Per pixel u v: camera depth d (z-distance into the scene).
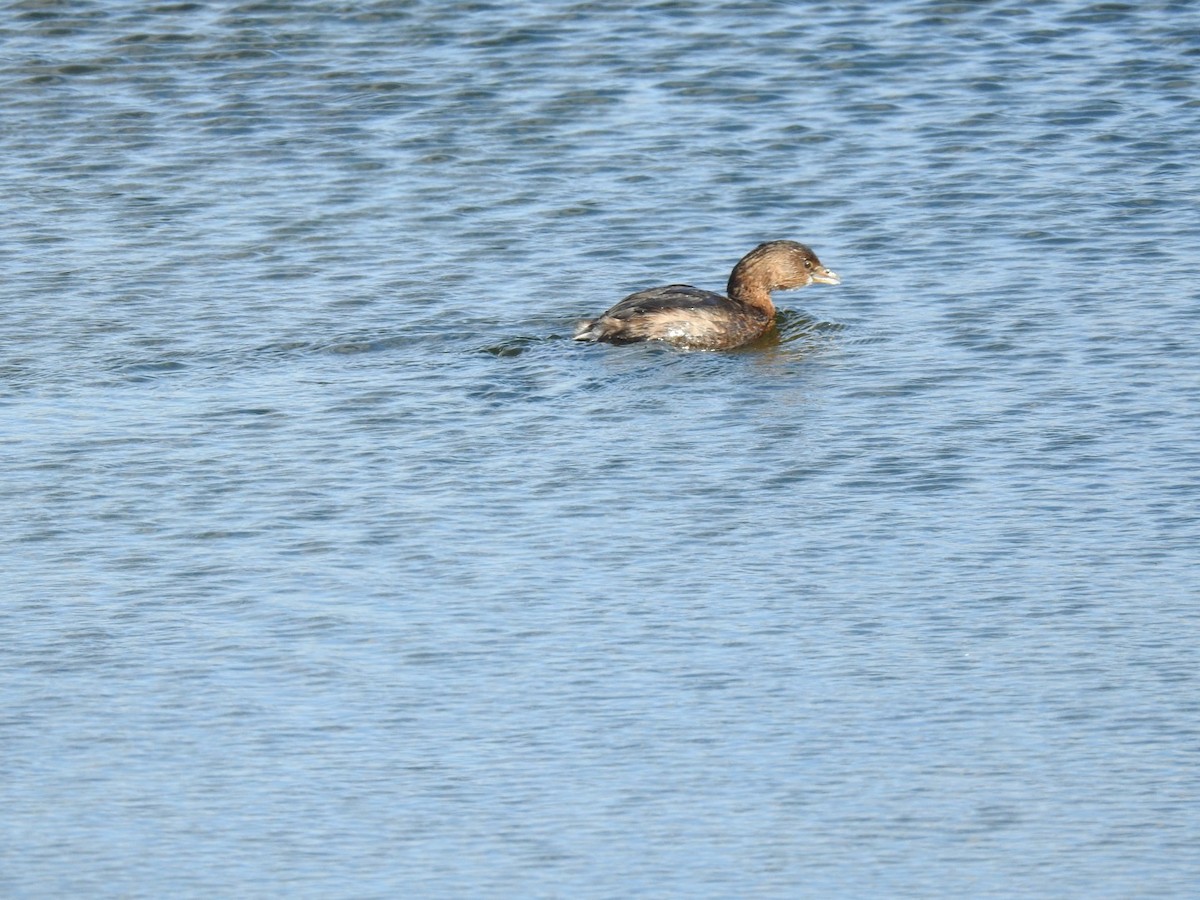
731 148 26.64
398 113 27.73
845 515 17.70
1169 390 19.91
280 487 18.44
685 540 17.33
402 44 29.72
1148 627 15.63
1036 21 29.92
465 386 20.66
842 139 26.78
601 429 19.70
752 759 14.05
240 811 13.55
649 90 28.31
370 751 14.23
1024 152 26.22
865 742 14.23
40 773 14.01
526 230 24.62
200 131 27.36
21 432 19.59
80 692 15.02
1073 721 14.41
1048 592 16.22
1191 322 21.48
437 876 12.81
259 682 15.13
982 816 13.34
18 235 24.50
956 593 16.27
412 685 15.06
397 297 22.84
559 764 14.05
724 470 18.69
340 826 13.38
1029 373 20.53
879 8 30.55
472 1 30.84
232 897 12.62
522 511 17.92
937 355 21.16
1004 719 14.48
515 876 12.80
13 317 22.36
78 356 21.44
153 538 17.47
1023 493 17.98
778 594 16.33
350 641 15.70
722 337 21.69
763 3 30.73
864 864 12.87
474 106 27.91
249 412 20.06
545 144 26.84
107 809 13.59
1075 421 19.38
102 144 27.00
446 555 17.11
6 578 16.77
